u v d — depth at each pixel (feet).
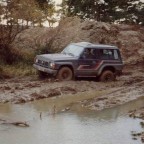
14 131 42.42
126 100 59.26
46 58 70.69
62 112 51.29
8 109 50.72
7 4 85.92
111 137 42.29
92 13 164.04
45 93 59.88
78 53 72.13
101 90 66.23
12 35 88.02
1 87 61.26
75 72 71.36
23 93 58.80
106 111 52.95
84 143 40.11
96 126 45.98
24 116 48.06
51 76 71.61
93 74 73.20
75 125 45.91
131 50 106.73
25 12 88.22
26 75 75.72
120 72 75.61
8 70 75.87
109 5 165.78
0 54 83.97
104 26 110.22
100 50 73.82
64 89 63.72
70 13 158.10
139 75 83.61
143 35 116.47
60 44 101.86
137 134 43.24
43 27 111.45
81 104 55.93
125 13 167.84
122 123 47.67
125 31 114.42
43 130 43.37
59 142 39.96
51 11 136.15
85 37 104.99
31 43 101.71
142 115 51.34
